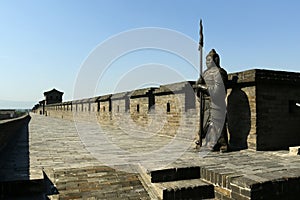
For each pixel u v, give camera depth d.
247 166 6.52
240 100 9.31
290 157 7.64
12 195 5.41
